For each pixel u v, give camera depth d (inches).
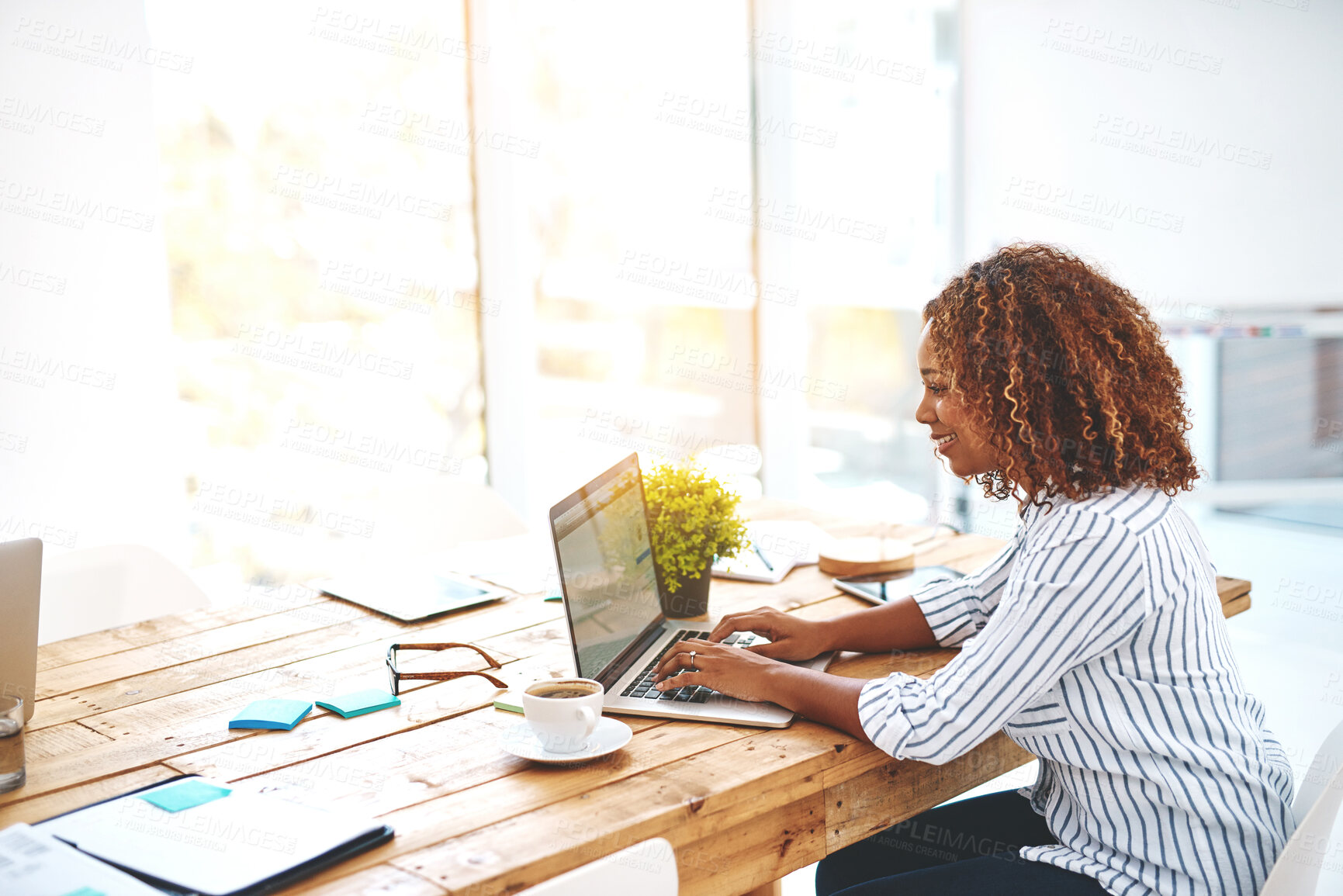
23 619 50.8
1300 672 121.6
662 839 34.2
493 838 39.8
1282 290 129.2
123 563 78.5
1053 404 48.0
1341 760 51.1
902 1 154.3
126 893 35.5
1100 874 46.2
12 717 44.5
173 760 47.5
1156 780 45.7
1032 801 55.1
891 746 46.9
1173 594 46.0
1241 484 135.6
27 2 102.0
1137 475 48.2
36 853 38.2
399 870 37.7
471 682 57.4
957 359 50.6
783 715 51.0
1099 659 46.9
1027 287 49.4
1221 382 135.2
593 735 48.4
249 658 61.5
